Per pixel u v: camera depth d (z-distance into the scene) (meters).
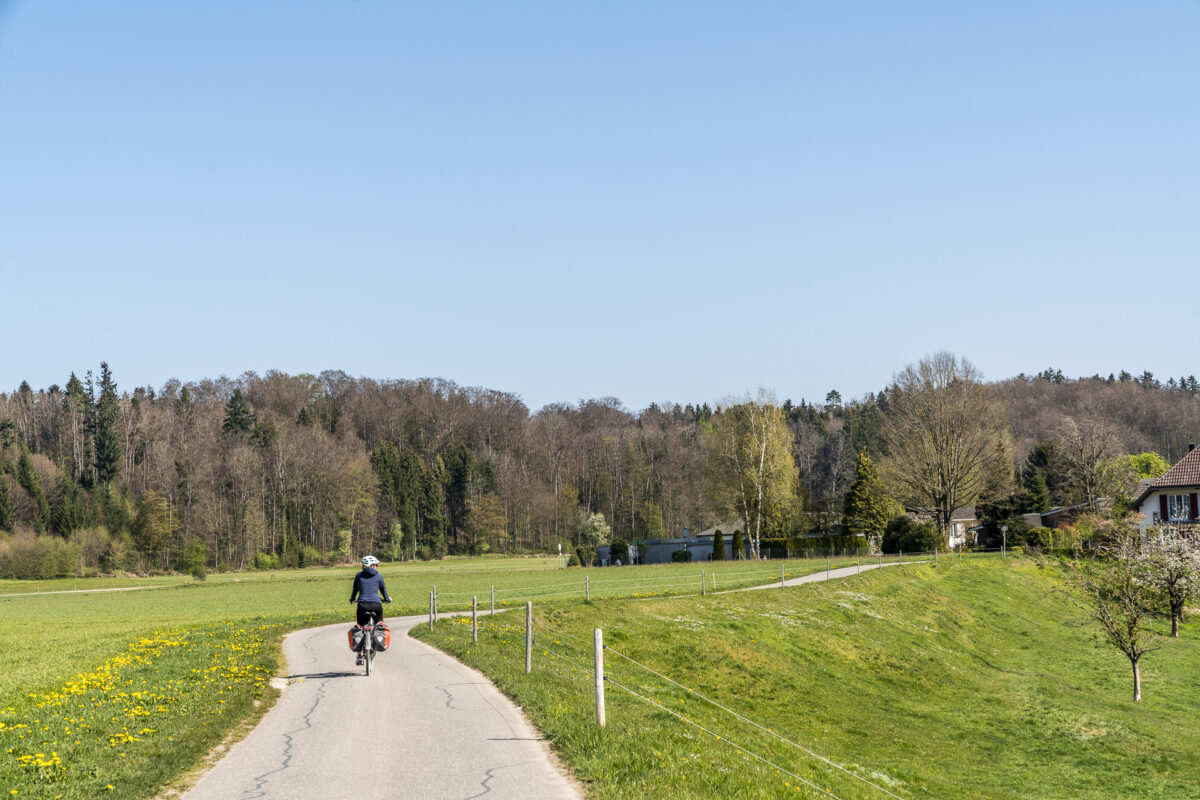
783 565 70.25
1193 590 51.75
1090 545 79.88
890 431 89.62
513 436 161.12
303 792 10.30
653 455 158.00
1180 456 166.00
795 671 35.31
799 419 182.12
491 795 10.06
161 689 17.25
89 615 54.62
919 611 52.19
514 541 143.12
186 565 113.69
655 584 59.47
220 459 129.25
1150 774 26.58
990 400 87.12
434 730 13.54
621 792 9.99
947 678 39.22
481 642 25.34
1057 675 42.78
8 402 157.50
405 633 30.30
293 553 123.62
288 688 17.92
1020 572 71.50
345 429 161.00
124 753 12.07
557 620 35.91
